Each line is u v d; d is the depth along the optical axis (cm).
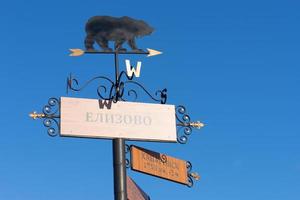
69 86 573
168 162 605
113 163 569
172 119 593
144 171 581
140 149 588
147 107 590
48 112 564
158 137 584
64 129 562
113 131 573
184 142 589
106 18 582
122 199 556
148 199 650
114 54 586
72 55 580
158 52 595
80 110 571
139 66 593
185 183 609
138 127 582
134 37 589
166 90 596
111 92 582
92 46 582
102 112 576
